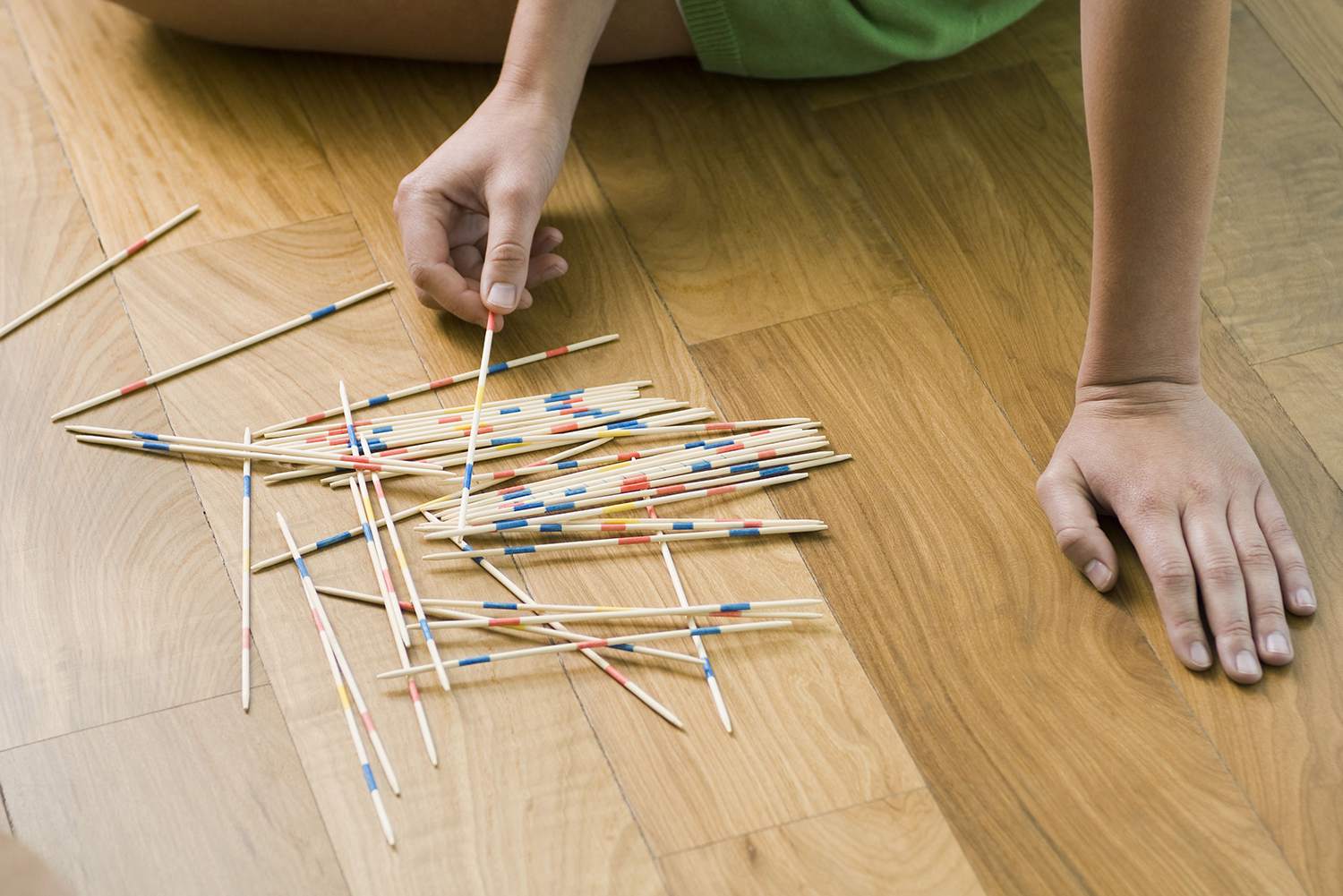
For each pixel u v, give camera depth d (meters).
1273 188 1.33
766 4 1.33
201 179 1.36
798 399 1.19
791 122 1.41
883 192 1.34
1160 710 1.00
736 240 1.31
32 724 1.01
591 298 1.27
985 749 0.99
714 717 1.01
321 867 0.94
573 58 1.26
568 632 1.04
